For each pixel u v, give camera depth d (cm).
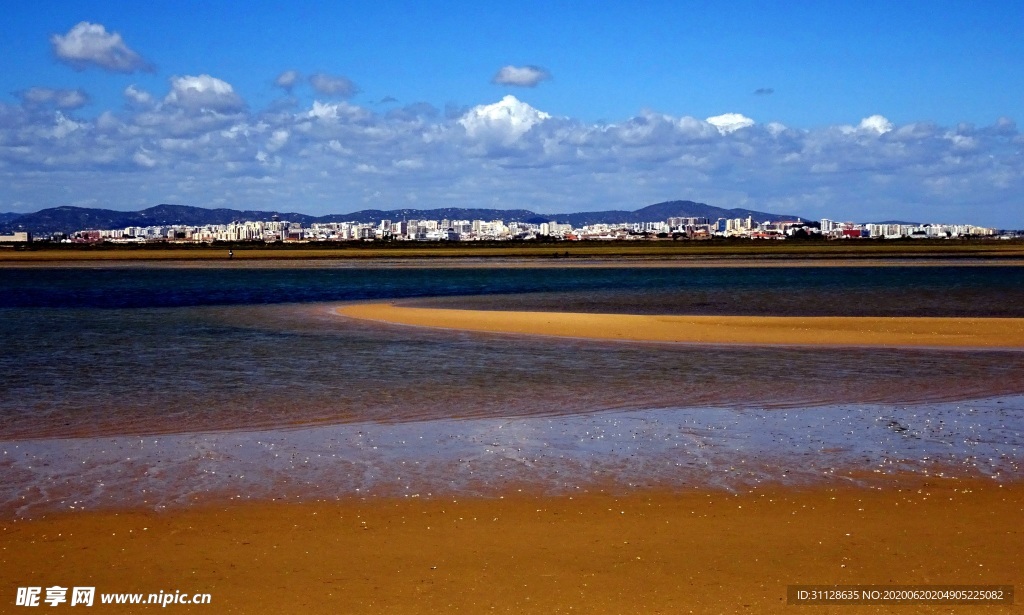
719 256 19838
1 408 2070
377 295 7200
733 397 2202
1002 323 3862
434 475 1417
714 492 1314
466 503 1260
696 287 8344
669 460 1518
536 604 904
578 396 2220
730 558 1034
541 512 1216
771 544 1081
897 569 999
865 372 2608
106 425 1870
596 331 3712
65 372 2670
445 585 954
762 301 6200
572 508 1235
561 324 3956
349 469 1459
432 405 2100
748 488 1337
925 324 3838
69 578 979
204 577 980
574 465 1482
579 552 1054
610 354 3039
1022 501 1265
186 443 1678
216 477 1409
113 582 967
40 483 1376
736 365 2764
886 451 1588
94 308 5559
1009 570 997
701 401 2148
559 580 968
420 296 7031
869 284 8819
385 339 3553
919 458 1533
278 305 5819
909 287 8181
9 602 915
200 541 1098
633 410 2031
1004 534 1117
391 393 2270
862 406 2077
